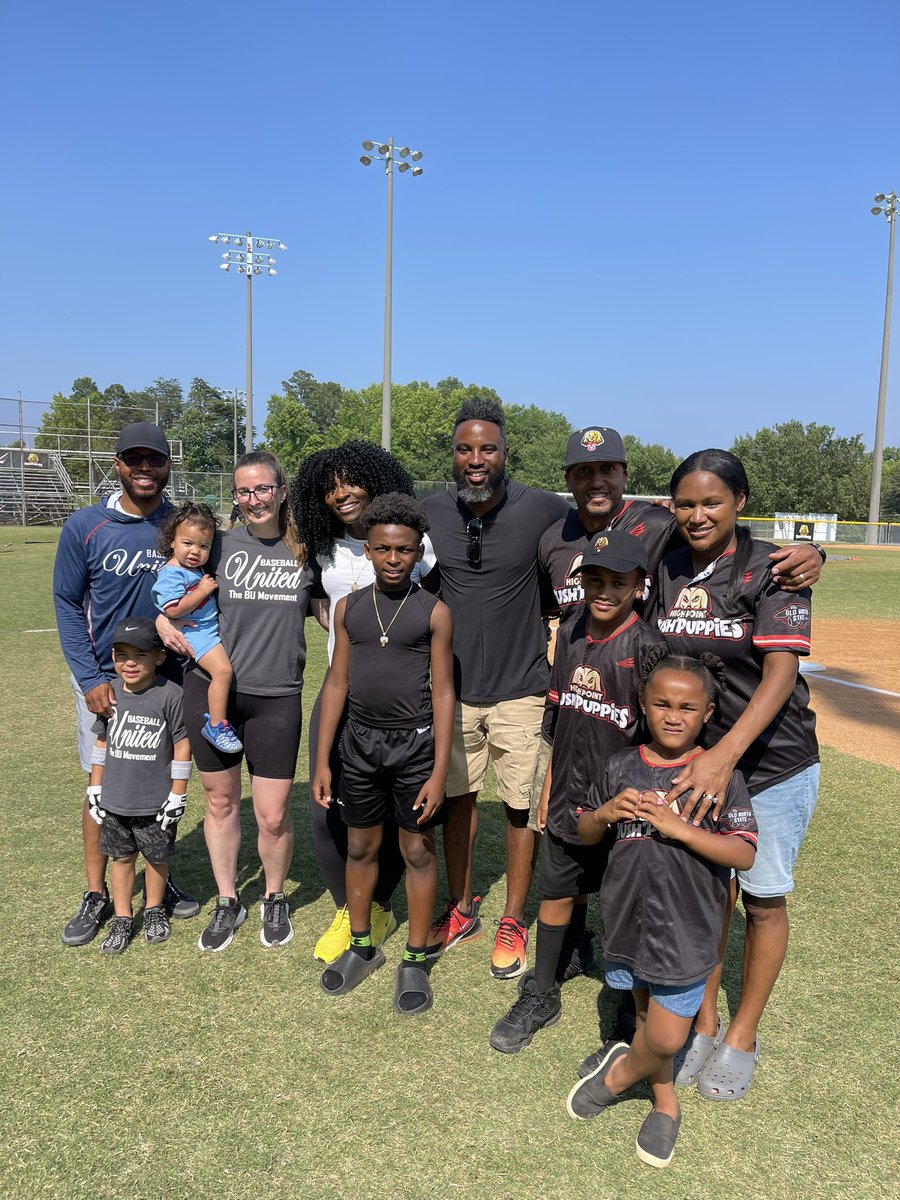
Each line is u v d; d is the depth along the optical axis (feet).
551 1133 7.55
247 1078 8.18
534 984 9.16
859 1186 6.96
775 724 7.96
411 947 9.76
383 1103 7.87
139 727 10.44
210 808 10.69
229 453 290.76
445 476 241.76
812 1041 8.86
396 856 10.87
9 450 118.52
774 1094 8.09
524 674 10.81
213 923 10.77
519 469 258.98
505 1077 8.31
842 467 216.13
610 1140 7.49
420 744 9.40
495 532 10.64
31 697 23.25
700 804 7.16
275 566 10.46
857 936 10.95
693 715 7.48
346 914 10.74
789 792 8.01
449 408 267.39
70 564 10.82
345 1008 9.43
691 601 8.13
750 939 8.22
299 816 15.30
